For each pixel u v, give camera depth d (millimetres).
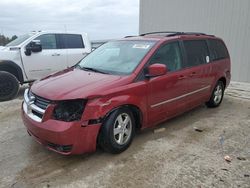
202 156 3736
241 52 9195
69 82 3740
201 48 5430
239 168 3426
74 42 8578
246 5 8820
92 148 3469
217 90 6082
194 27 10586
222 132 4645
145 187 3018
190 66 4969
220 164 3518
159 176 3229
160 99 4293
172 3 11250
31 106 3609
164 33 5406
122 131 3756
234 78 9539
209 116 5543
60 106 3312
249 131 4707
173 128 4809
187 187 3018
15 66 7215
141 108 3955
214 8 9781
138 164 3500
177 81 4570
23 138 4363
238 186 3043
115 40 5141
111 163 3523
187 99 4973
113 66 4289
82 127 3305
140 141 4211
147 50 4309
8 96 6980
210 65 5535
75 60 8484
